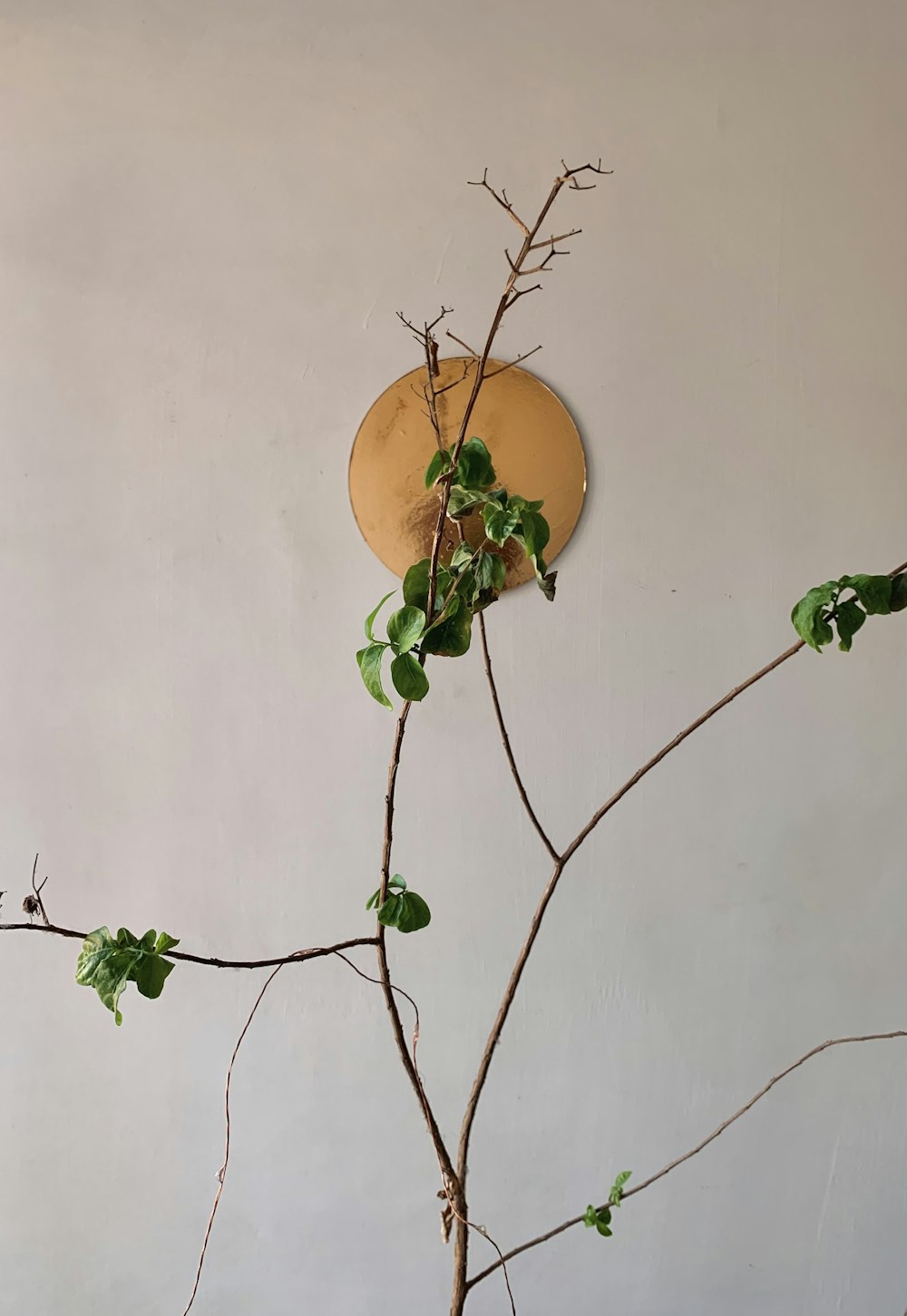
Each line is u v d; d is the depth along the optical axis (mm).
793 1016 1688
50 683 1677
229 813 1679
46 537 1683
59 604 1681
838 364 1704
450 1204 968
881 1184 1684
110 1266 1662
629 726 1687
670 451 1691
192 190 1691
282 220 1691
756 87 1708
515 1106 1674
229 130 1693
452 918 1675
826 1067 1688
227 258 1689
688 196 1701
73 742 1675
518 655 1685
